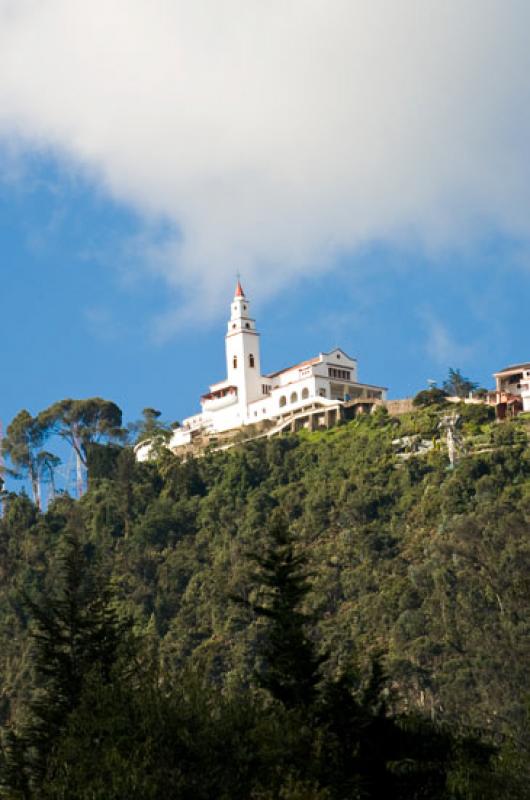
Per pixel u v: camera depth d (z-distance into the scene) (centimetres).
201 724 9831
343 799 9812
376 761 10662
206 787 9262
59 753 9731
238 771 9519
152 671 11131
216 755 9544
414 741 11100
